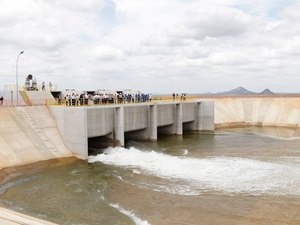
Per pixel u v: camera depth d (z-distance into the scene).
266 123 70.94
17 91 42.03
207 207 21.48
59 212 20.52
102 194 24.06
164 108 52.41
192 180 27.73
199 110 61.03
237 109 75.31
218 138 52.38
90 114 37.97
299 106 71.38
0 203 21.89
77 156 35.03
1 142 31.77
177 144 46.31
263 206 21.62
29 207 21.33
